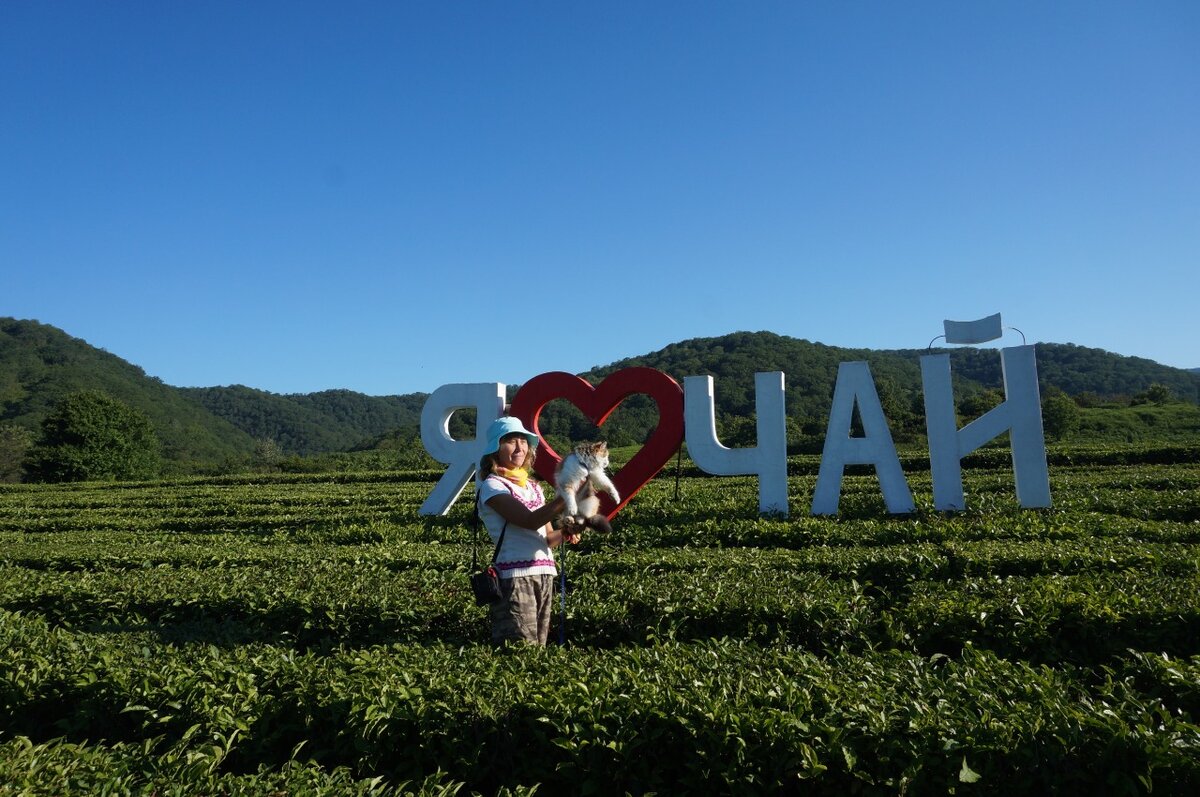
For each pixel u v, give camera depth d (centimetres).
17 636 633
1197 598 616
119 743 453
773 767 404
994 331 1237
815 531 1133
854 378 1282
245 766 494
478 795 439
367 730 464
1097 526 1040
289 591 801
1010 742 380
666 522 1309
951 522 1123
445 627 738
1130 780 360
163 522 1750
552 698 450
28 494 2850
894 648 628
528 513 550
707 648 548
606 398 1358
